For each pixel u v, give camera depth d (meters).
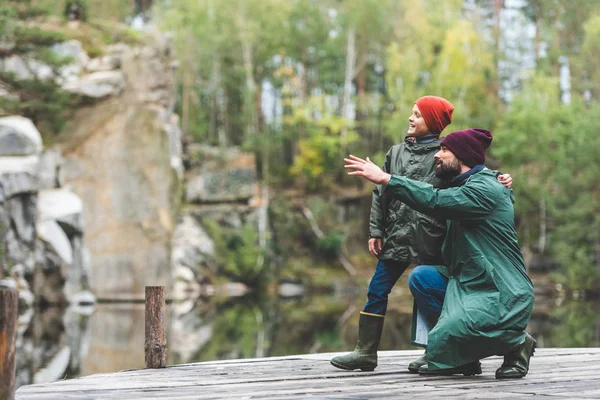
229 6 61.59
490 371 6.26
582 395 5.05
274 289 45.97
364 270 50.41
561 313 28.73
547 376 5.90
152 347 6.53
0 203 26.00
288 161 62.72
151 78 36.75
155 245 35.47
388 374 6.06
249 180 47.56
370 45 62.47
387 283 6.27
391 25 61.44
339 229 52.66
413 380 5.72
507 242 5.82
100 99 35.56
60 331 19.47
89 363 13.50
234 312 28.56
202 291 42.91
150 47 37.19
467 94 56.22
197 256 43.34
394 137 54.81
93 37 37.75
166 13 63.00
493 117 55.34
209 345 16.78
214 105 61.38
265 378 5.88
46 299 29.77
